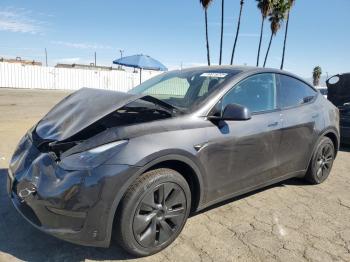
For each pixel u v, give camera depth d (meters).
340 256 3.19
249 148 3.70
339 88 7.90
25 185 2.91
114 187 2.70
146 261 2.97
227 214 3.93
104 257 3.01
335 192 4.79
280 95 4.29
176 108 3.42
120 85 34.78
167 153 2.96
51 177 2.77
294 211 4.10
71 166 2.72
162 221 3.04
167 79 4.30
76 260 2.95
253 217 3.88
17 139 7.27
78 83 32.78
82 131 3.07
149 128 3.00
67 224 2.71
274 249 3.25
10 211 3.78
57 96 21.58
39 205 2.78
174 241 3.29
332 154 5.16
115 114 3.39
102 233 2.73
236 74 3.87
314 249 3.28
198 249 3.19
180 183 3.11
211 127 3.36
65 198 2.66
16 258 2.94
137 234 2.90
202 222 3.71
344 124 7.56
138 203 2.84
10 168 3.34
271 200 4.39
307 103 4.68
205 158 3.28
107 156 2.73
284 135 4.14
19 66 30.05
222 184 3.53
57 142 2.95
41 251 3.06
